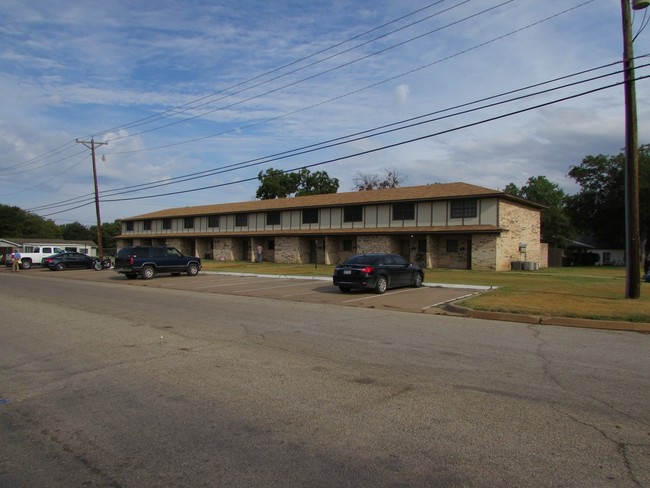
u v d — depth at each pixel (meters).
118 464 3.74
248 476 3.53
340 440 4.14
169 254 26.94
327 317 11.41
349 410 4.88
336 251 40.19
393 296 16.19
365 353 7.45
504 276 24.64
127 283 22.84
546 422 4.52
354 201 37.88
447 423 4.51
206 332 9.27
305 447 4.01
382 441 4.12
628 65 13.17
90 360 7.02
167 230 56.59
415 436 4.21
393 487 3.35
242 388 5.62
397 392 5.46
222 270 32.06
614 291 16.02
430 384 5.77
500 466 3.65
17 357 7.25
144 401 5.20
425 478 3.47
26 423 4.62
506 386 5.68
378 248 36.19
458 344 8.18
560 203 61.25
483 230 30.66
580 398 5.22
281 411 4.86
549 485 3.36
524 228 35.25
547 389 5.56
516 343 8.29
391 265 17.80
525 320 10.88
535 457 3.79
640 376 6.11
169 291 18.62
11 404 5.16
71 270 37.22
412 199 34.59
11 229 86.38
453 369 6.48
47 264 37.06
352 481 3.44
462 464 3.68
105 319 10.95
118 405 5.09
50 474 3.59
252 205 48.97
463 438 4.17
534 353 7.48
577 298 13.88
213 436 4.25
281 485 3.39
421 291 17.72
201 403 5.12
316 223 41.31
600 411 4.82
